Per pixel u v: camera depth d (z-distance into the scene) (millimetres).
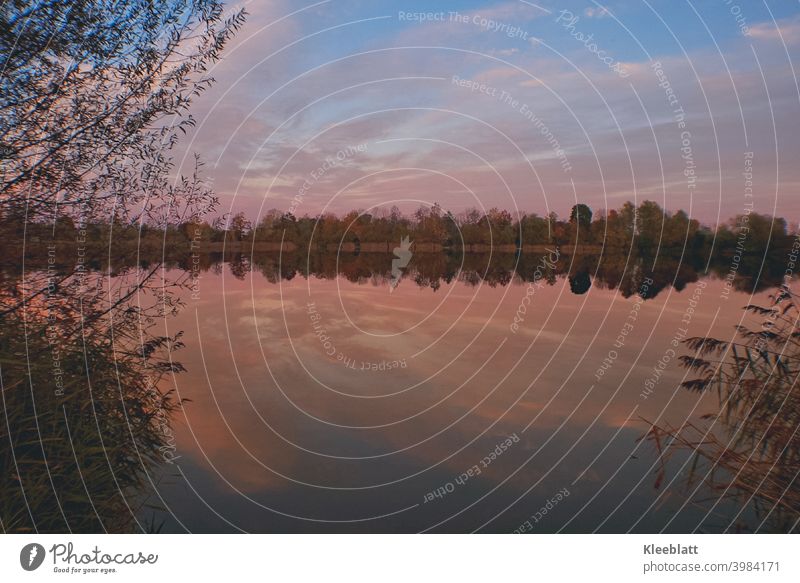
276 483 3725
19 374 3670
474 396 5285
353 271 17078
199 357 6070
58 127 4562
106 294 5367
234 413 4805
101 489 3555
